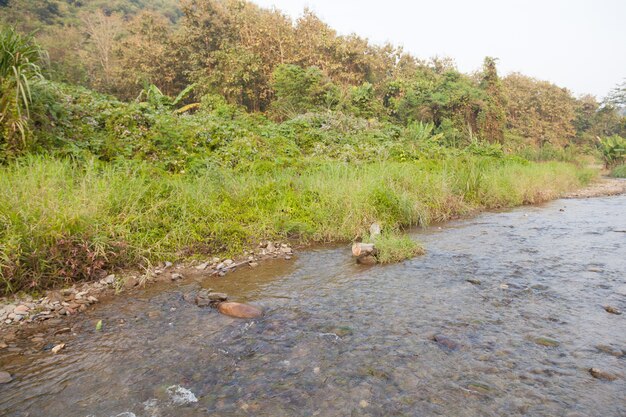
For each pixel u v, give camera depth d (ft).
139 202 18.16
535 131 155.84
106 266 14.85
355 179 25.64
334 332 10.09
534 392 7.43
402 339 9.61
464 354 8.85
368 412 6.95
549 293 12.51
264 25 98.48
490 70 101.04
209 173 23.40
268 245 18.79
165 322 11.00
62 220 14.08
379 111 77.05
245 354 9.12
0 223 13.32
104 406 7.30
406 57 147.23
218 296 12.54
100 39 122.52
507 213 29.37
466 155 44.47
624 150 90.12
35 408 7.29
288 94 71.72
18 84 20.08
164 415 7.01
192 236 17.78
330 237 20.54
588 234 21.36
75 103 28.96
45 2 164.66
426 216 24.79
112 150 24.73
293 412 7.02
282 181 24.59
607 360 8.50
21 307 11.82
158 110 34.88
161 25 110.52
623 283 13.35
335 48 107.76
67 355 9.26
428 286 13.37
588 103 199.00
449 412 6.91
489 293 12.59
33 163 18.79
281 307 11.86
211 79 86.58
